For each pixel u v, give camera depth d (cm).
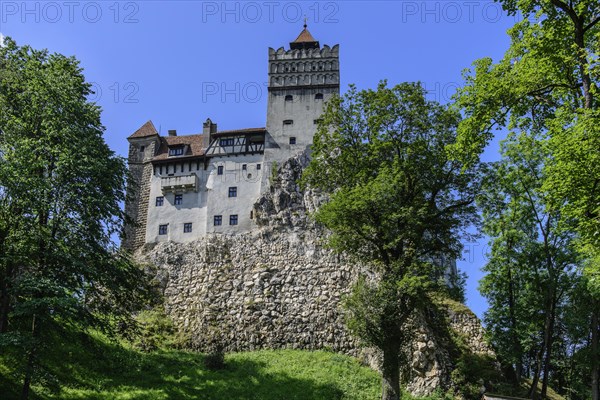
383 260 2988
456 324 4481
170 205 5900
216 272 5331
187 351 4659
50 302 2583
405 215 2784
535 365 4438
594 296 3241
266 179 5750
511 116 2314
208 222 5694
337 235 3059
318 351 4634
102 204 3027
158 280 5406
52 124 3020
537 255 3638
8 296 2764
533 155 3572
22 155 2834
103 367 3709
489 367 4141
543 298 3597
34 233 2781
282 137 5938
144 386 3641
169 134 6681
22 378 2767
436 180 2994
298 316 4909
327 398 3769
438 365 4056
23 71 3194
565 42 2038
